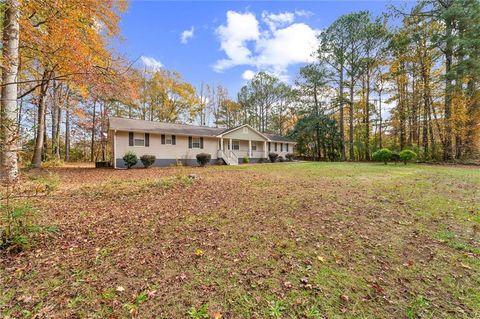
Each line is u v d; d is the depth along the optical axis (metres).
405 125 22.08
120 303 2.01
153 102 29.38
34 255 2.87
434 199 5.28
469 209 4.47
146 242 3.30
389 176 9.48
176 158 18.67
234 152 23.56
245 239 3.35
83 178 9.72
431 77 18.70
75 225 4.00
